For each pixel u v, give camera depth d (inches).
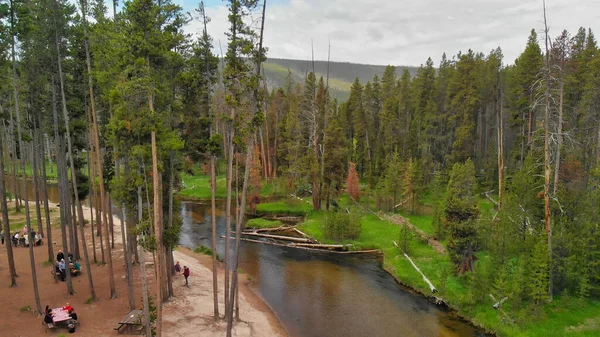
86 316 925.8
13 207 2188.7
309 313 1071.6
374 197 2241.6
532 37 1761.8
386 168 2225.6
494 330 937.5
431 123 2346.2
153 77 732.7
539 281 922.7
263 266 1437.0
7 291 1049.5
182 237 1815.9
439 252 1427.2
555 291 998.4
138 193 753.0
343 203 2257.6
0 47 914.7
